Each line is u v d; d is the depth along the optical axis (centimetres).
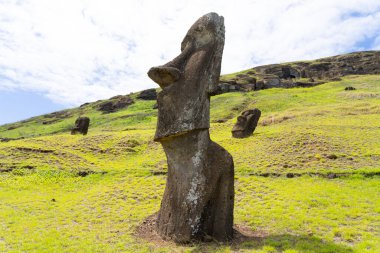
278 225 1283
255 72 13638
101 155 3030
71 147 3173
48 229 1313
